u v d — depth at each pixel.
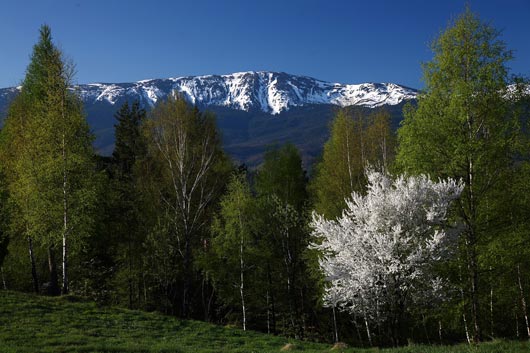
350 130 30.56
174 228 31.31
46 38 28.33
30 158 23.73
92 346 14.80
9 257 31.50
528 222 18.23
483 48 17.72
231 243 31.77
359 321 35.50
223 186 36.94
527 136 18.06
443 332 32.16
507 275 20.09
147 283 37.00
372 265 16.34
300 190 38.41
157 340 17.77
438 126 18.06
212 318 39.16
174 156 29.66
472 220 18.02
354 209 18.12
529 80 17.73
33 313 19.14
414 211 16.86
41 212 23.45
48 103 24.83
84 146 25.47
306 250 30.00
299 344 19.97
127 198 34.31
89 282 32.22
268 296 36.22
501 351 12.19
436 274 18.11
